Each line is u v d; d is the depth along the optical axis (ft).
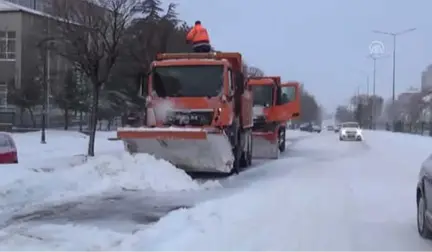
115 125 193.77
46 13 91.81
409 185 50.37
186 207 38.70
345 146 121.49
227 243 26.68
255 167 69.26
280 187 48.21
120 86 148.66
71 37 70.28
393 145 124.77
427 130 175.52
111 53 71.26
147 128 52.03
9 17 188.65
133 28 79.41
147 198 43.19
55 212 36.52
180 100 55.42
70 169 50.44
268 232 29.48
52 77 156.76
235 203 38.83
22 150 91.76
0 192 40.86
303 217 34.14
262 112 84.84
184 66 56.24
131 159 51.83
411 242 27.96
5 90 187.52
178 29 113.50
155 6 91.20
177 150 53.11
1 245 26.27
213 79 55.52
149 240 27.07
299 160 79.82
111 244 26.81
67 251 25.21
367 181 53.26
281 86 91.20
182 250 25.16
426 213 28.04
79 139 125.49
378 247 26.81
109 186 48.14
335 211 36.47
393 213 36.19
